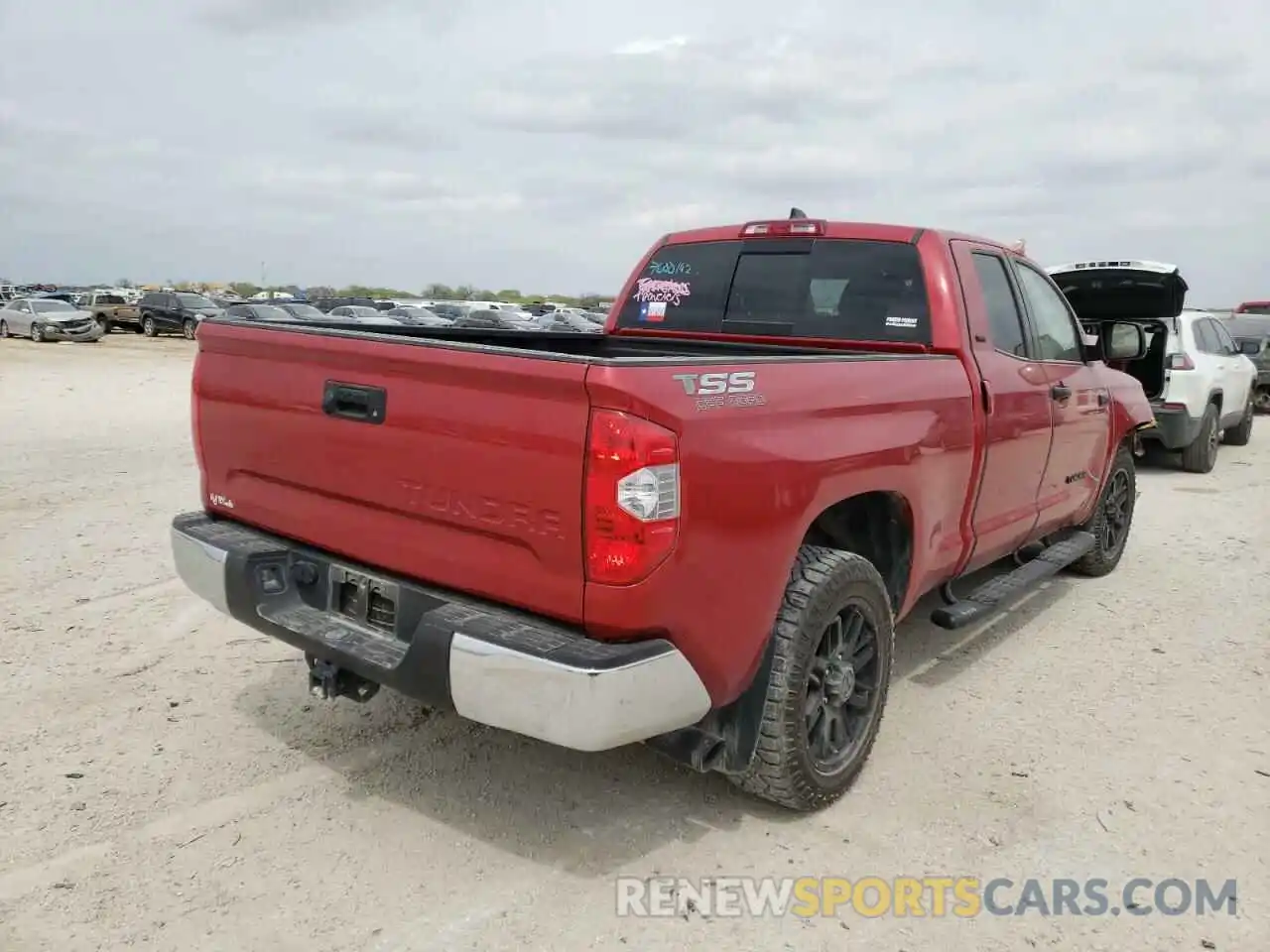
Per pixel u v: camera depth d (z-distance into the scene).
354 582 3.30
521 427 2.73
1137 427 6.65
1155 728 4.27
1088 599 6.16
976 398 4.21
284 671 4.58
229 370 3.61
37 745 3.79
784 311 4.71
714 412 2.81
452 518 2.93
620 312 5.35
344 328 3.74
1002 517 4.73
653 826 3.40
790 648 3.21
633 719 2.69
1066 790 3.71
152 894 2.91
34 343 34.09
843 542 3.88
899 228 4.47
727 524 2.84
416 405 2.97
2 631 4.95
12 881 2.95
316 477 3.32
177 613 5.31
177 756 3.75
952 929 2.90
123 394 17.22
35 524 7.16
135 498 8.19
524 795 3.56
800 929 2.88
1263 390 18.50
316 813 3.39
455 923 2.84
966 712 4.41
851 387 3.43
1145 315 10.39
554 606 2.76
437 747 3.90
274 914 2.85
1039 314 5.17
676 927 2.87
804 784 3.35
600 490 2.60
